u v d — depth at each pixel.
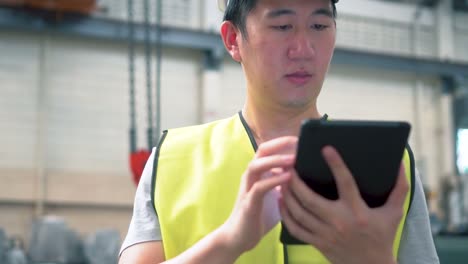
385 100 8.45
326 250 0.84
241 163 1.11
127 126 7.38
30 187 6.87
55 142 7.08
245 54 1.07
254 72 1.06
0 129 6.89
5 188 6.77
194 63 7.70
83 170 7.14
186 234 1.06
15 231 6.78
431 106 8.66
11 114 6.95
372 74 8.45
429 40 8.79
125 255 1.09
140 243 1.08
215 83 7.61
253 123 1.16
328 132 0.76
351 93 8.30
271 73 1.03
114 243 6.18
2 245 5.82
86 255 6.11
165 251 1.06
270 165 0.80
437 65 8.40
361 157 0.78
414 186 1.09
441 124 8.59
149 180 1.12
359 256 0.82
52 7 6.88
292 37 1.02
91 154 7.20
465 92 8.49
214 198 1.07
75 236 6.18
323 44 1.03
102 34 7.14
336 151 0.77
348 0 8.44
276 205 0.88
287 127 1.13
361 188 0.81
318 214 0.80
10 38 7.04
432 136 8.59
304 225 0.83
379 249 0.82
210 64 7.60
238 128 1.16
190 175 1.11
